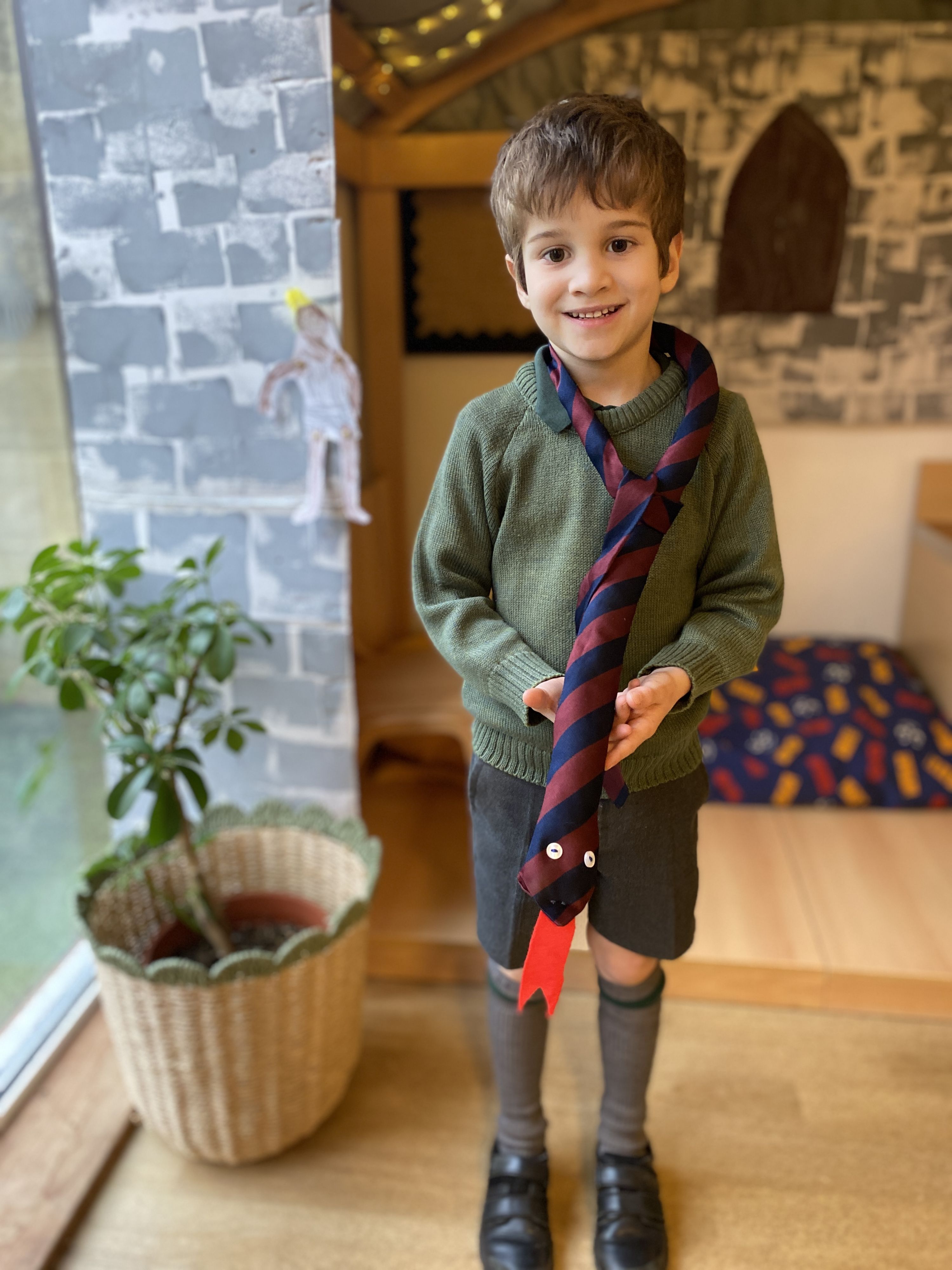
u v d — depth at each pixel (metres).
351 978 1.35
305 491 1.47
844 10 2.11
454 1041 1.59
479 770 1.05
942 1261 1.21
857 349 2.34
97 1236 1.27
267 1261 1.23
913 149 2.18
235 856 1.56
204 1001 1.20
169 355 1.45
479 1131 1.42
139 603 1.59
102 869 1.40
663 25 2.13
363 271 2.26
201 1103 1.28
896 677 2.35
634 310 0.83
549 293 0.83
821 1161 1.35
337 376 1.40
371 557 2.26
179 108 1.33
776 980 1.62
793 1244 1.23
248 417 1.46
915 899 1.76
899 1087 1.47
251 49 1.28
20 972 1.58
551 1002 0.87
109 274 1.42
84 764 1.75
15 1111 1.42
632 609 0.84
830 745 2.11
